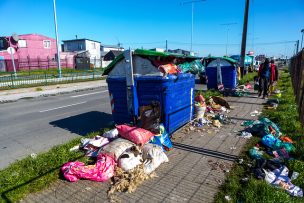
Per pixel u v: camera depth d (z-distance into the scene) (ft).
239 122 22.77
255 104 31.50
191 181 12.26
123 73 19.25
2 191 11.53
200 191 11.39
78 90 57.16
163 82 17.15
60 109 33.53
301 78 27.94
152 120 16.65
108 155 13.84
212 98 30.01
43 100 42.75
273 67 37.17
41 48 136.98
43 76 76.84
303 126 19.70
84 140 17.71
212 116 24.54
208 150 16.15
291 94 38.99
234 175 12.66
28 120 27.48
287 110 26.11
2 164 15.62
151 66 17.74
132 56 18.33
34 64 128.36
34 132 22.59
